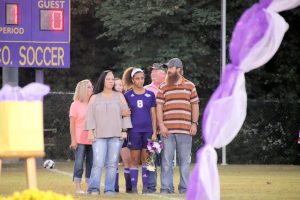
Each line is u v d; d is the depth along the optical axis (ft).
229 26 310.45
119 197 123.95
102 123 129.80
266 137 275.80
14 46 208.85
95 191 130.52
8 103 63.93
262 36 76.95
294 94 319.68
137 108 135.03
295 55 317.22
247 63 77.46
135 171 135.74
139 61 302.04
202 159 77.05
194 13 303.48
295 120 276.82
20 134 63.93
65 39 211.00
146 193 134.21
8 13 208.13
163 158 134.10
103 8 311.47
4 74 218.79
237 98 77.30
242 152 274.77
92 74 343.67
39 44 209.97
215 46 313.32
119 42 343.87
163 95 134.10
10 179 171.63
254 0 309.22
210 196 76.43
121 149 136.26
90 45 345.10
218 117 77.41
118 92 131.85
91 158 137.18
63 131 266.98
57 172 202.08
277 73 317.83
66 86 339.77
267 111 276.21
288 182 168.96
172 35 304.09
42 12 209.67
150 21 300.81
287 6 77.61
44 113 266.36
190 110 134.10
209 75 308.40
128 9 307.37
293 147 276.82
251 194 136.15
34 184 64.34
